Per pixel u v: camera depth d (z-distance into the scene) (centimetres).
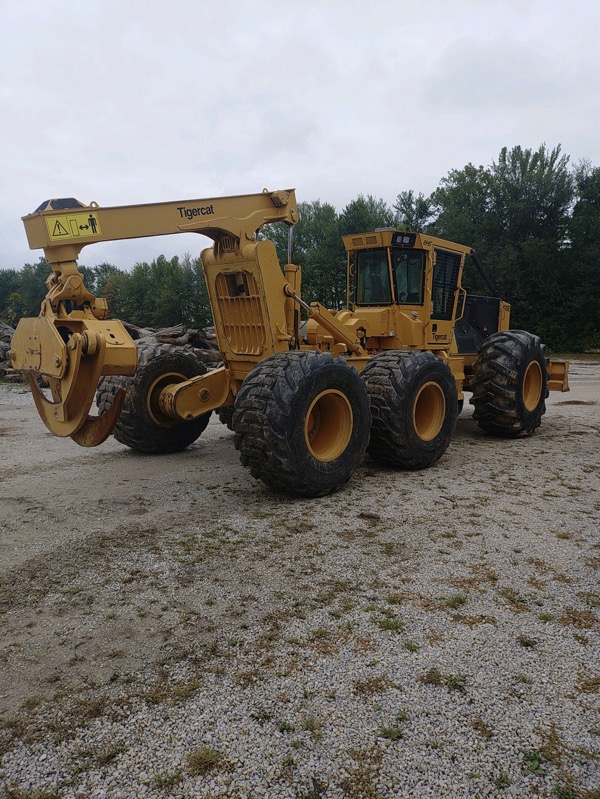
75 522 412
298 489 445
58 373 420
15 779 186
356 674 236
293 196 550
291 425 429
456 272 729
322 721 210
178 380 627
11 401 1086
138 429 605
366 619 276
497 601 293
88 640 262
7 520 417
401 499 456
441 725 208
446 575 322
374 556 348
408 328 659
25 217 447
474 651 251
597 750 197
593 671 238
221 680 233
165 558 348
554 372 882
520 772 188
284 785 183
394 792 181
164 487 498
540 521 405
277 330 524
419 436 545
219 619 279
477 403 704
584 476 525
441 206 3625
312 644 257
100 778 187
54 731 206
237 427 438
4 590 309
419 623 273
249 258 511
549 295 3055
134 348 425
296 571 329
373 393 523
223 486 500
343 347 625
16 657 250
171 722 210
